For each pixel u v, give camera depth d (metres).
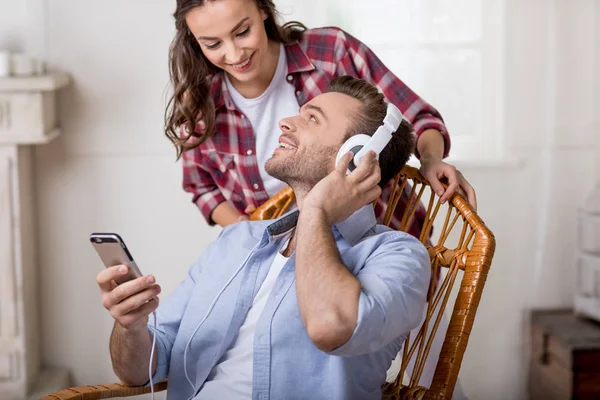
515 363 2.62
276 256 1.34
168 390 1.36
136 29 2.49
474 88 2.55
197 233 2.59
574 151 2.59
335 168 1.25
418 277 1.20
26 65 2.34
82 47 2.49
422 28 2.51
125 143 2.54
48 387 2.50
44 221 2.57
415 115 1.67
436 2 2.50
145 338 1.29
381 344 1.13
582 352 2.41
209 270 1.40
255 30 1.49
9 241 2.40
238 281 1.34
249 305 1.32
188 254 2.60
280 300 1.27
